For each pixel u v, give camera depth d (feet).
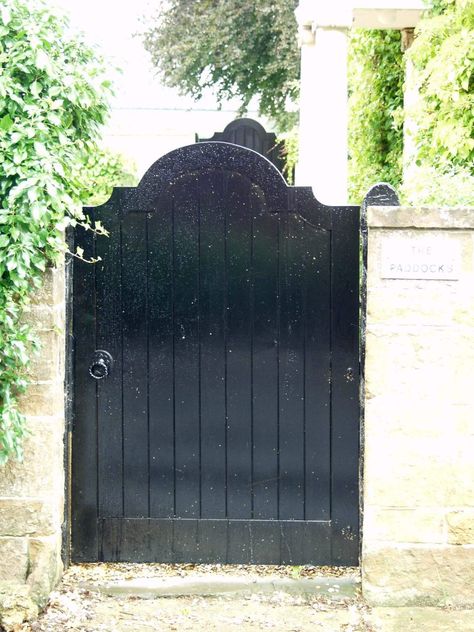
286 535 13.80
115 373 13.79
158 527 13.91
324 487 13.70
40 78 11.90
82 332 13.75
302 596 13.07
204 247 13.58
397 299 12.62
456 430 12.72
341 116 22.75
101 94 12.46
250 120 37.81
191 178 13.53
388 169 25.13
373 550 12.91
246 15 60.64
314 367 13.58
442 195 13.87
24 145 11.59
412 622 12.37
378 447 12.81
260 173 13.42
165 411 13.79
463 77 17.04
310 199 13.39
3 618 12.12
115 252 13.66
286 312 13.56
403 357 12.68
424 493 12.82
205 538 13.88
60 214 11.89
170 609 12.70
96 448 13.87
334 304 13.48
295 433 13.69
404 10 22.45
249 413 13.70
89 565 13.96
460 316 12.60
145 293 13.69
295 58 58.08
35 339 12.22
